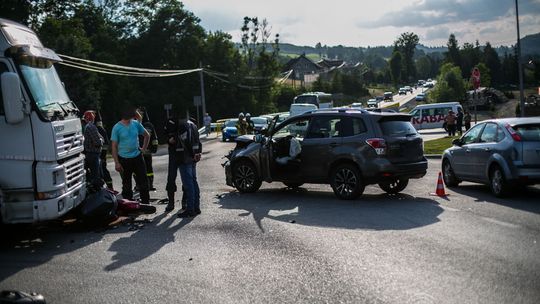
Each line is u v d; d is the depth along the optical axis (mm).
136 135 11023
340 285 6047
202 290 6027
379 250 7539
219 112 83375
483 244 7684
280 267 6859
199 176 18266
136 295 5902
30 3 51875
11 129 8062
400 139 11961
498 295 5559
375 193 13289
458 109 47688
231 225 9641
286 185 15180
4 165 8055
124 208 10320
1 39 8094
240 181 13742
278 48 98062
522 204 11023
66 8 60688
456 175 13922
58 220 10039
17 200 8125
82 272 6859
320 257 7277
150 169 14492
